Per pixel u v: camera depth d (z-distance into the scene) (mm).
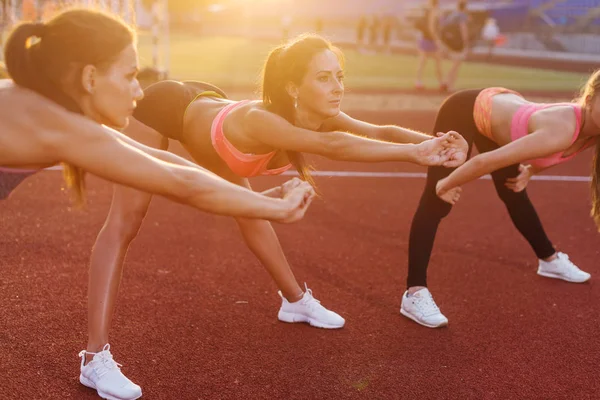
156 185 1990
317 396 2982
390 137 3211
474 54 28219
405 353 3418
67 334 3486
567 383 3143
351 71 19172
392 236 5391
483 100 3795
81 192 2287
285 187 2217
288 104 2930
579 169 7977
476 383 3129
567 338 3623
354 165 8047
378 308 3988
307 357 3348
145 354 3326
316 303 3740
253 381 3100
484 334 3664
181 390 3008
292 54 2855
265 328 3668
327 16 42469
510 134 3633
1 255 4574
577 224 5773
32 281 4152
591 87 3363
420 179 7402
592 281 4480
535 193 6793
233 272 4480
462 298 4172
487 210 6176
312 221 5715
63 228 5211
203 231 5312
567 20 30031
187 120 3266
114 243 3039
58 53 2035
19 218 5402
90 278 3020
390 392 3031
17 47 2014
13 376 3062
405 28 35156
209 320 3740
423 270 3840
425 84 16281
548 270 4516
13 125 1988
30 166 2088
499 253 5031
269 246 3631
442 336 3629
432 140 2475
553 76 18562
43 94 2041
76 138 1994
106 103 2145
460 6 14766
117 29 2119
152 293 4070
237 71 17500
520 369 3271
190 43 31641
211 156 3213
